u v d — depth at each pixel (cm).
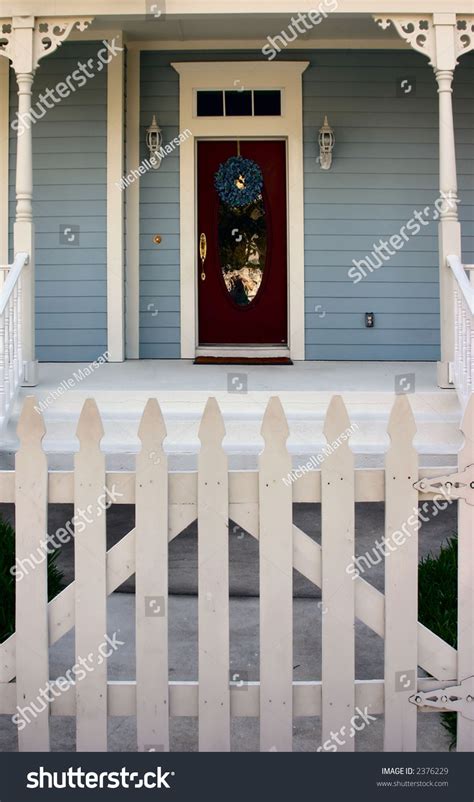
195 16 607
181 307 774
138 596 242
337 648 243
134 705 246
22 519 243
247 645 399
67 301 754
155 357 778
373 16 598
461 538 244
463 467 242
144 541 242
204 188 781
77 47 739
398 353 774
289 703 243
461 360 548
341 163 765
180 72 758
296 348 775
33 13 590
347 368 716
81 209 749
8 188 755
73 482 245
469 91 759
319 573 245
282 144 777
